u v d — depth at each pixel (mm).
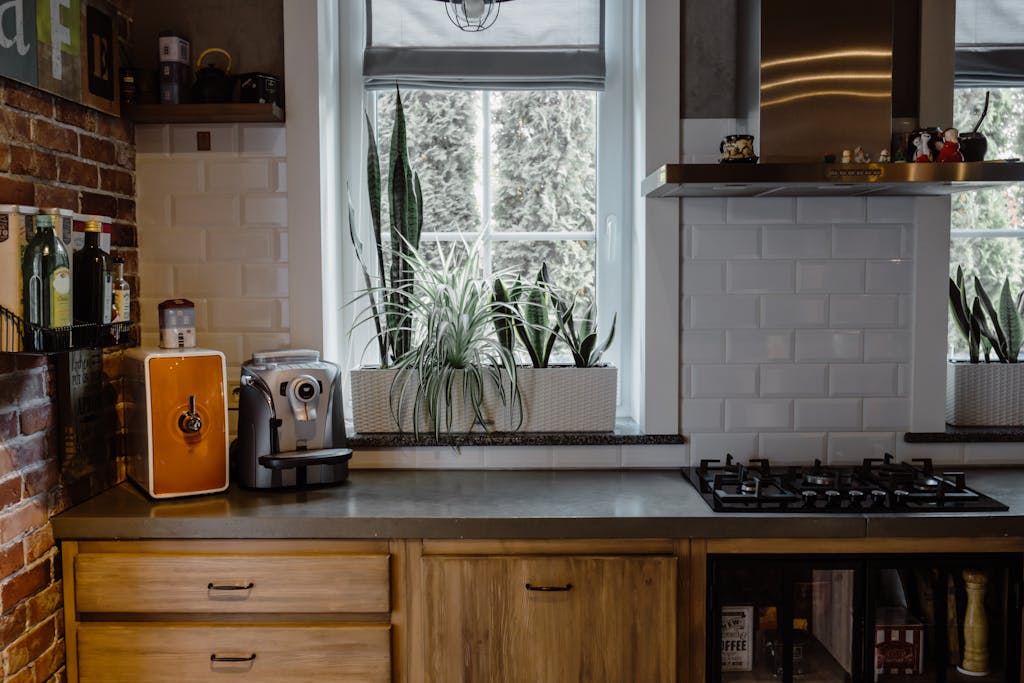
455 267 2717
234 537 2213
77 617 2238
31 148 2084
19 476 2049
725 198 2695
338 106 2955
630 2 2912
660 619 2213
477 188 3000
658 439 2730
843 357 2748
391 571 2234
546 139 2992
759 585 2275
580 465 2744
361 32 2955
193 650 2219
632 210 2959
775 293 2730
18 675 2027
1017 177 2176
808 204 2707
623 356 3012
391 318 2793
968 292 2996
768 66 2416
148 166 2697
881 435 2760
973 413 2814
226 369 2715
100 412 2457
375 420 2742
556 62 2891
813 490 2416
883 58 2398
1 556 1966
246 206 2701
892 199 2707
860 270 2729
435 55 2893
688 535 2215
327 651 2219
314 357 2607
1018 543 2238
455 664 2225
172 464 2354
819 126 2418
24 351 1920
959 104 2922
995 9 2824
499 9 2812
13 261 1896
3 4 1920
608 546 2240
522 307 2781
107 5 2461
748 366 2744
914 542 2240
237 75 2605
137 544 2229
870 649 2262
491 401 2738
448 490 2482
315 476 2498
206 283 2723
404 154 2781
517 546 2236
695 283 2725
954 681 2316
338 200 2967
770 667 2293
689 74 2703
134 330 2682
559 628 2213
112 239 2533
